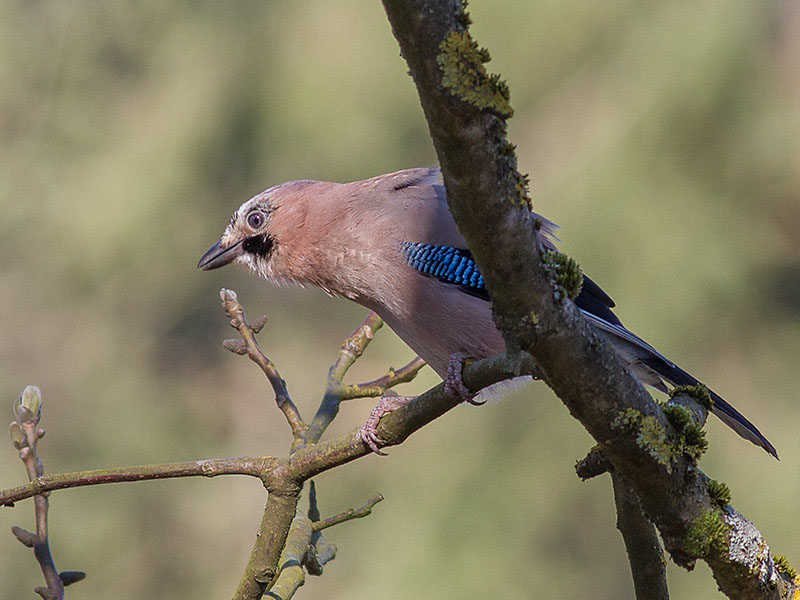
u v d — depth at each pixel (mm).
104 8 15594
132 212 15273
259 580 5039
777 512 11680
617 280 11883
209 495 14953
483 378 4305
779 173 12141
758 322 12078
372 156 13875
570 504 11766
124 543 14578
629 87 12469
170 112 15172
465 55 2967
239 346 6051
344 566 11898
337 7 14289
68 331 15578
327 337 15492
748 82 12273
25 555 14375
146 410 15375
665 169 12250
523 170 12484
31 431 5215
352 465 12453
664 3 12586
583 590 11383
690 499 3734
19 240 15516
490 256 3256
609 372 3498
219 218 15133
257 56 14641
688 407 4168
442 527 11680
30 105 15898
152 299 15703
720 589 3959
